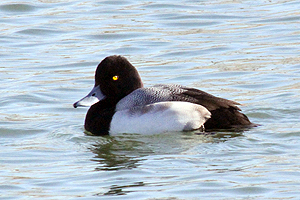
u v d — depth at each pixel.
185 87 12.04
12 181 9.74
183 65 16.58
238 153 10.48
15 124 12.84
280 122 12.16
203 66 16.47
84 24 20.11
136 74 12.49
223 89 14.76
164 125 11.52
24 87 15.27
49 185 9.55
